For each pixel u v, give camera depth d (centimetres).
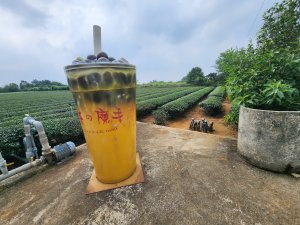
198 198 159
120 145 170
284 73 221
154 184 184
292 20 300
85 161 246
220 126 636
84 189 184
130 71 159
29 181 208
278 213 137
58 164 244
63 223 142
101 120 153
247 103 225
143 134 343
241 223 131
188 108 1024
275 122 179
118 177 185
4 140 354
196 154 245
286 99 202
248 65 273
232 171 199
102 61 144
